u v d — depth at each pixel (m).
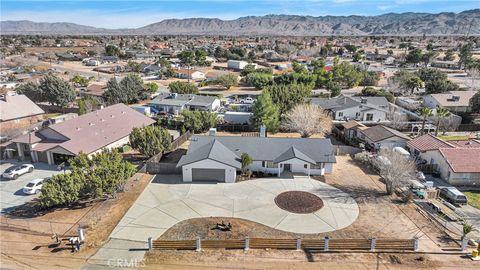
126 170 34.69
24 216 30.50
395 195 35.59
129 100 80.31
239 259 24.64
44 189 30.00
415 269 23.69
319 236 27.92
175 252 25.45
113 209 31.91
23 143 42.66
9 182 37.38
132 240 27.03
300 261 24.48
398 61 163.38
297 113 53.91
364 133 52.69
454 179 38.59
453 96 70.56
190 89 88.94
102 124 49.06
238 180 38.72
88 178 31.52
